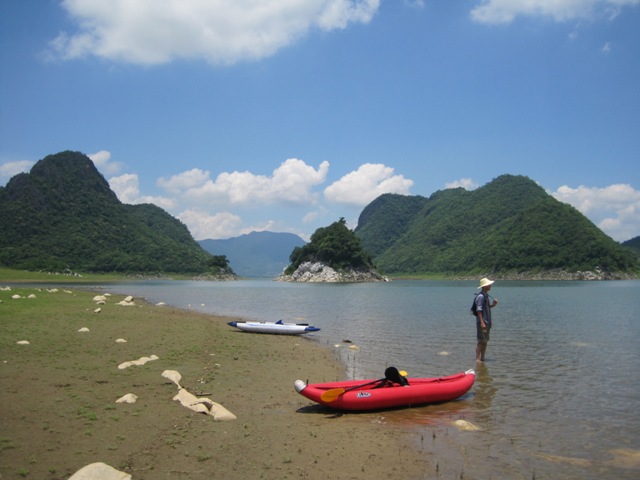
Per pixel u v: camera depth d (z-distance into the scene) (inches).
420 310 1708.9
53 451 314.0
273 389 545.6
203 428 385.4
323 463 336.2
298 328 1037.8
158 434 360.5
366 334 1051.3
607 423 443.5
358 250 7391.7
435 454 364.8
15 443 322.0
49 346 674.2
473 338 982.4
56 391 449.1
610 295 2795.3
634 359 757.9
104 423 372.8
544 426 435.2
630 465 349.1
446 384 518.9
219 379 570.6
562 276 7052.2
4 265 7116.1
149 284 5319.9
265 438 377.7
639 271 7244.1
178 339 845.8
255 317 1441.9
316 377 620.7
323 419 446.0
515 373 658.2
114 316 1121.4
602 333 1065.5
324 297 2711.6
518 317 1439.5
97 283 5118.1
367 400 477.1
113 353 657.6
